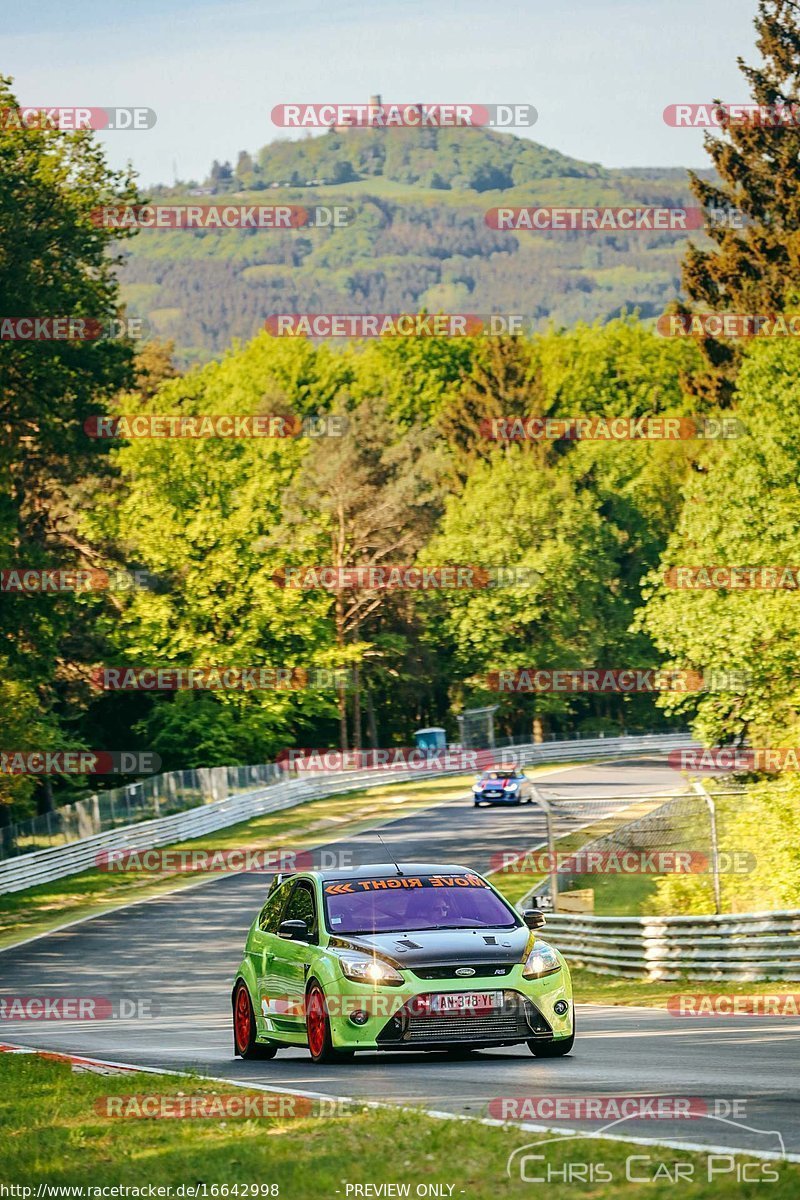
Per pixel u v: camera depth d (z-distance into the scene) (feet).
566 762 647.15
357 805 484.33
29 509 458.91
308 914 96.02
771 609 338.54
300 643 558.15
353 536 598.34
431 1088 75.82
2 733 342.03
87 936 278.87
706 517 369.30
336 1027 87.86
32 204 372.58
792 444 368.27
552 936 203.62
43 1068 97.66
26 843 349.20
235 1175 55.77
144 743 551.18
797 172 516.73
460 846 379.14
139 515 544.21
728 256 520.83
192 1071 87.30
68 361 380.78
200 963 241.35
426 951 88.69
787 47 519.60
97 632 474.90
